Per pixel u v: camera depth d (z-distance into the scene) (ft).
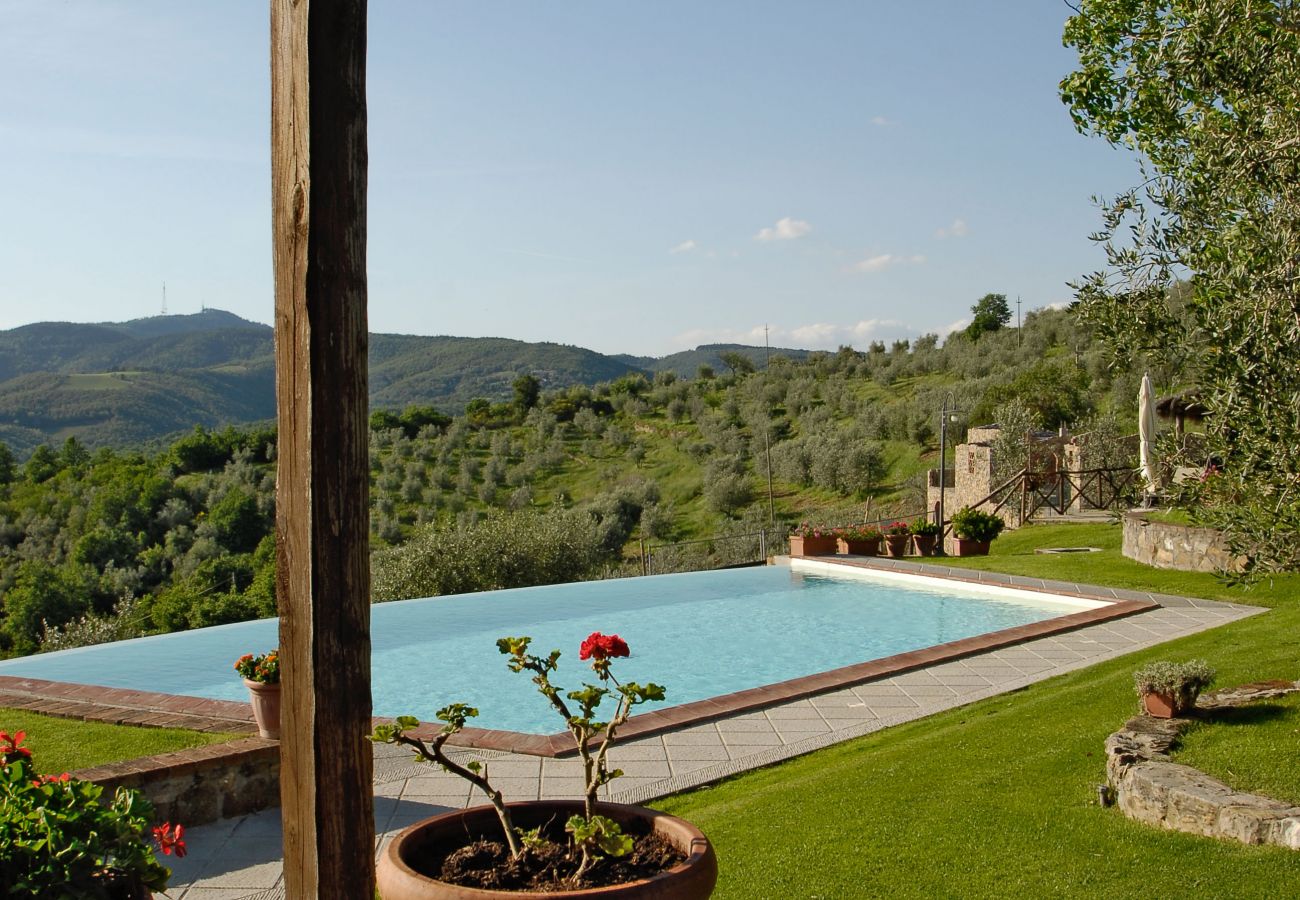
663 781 21.81
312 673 6.98
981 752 20.98
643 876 9.21
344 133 6.95
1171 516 48.42
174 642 43.98
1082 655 32.55
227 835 18.49
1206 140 16.14
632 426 166.40
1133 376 98.94
